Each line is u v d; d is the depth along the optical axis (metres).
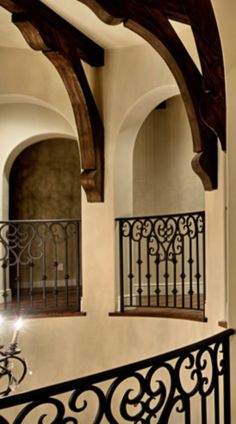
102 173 5.40
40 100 5.48
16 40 5.23
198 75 4.22
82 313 5.42
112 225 5.38
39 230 7.71
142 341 5.15
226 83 2.48
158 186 6.97
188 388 4.56
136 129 5.54
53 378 5.37
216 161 4.42
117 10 3.39
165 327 5.02
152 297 6.52
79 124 5.16
